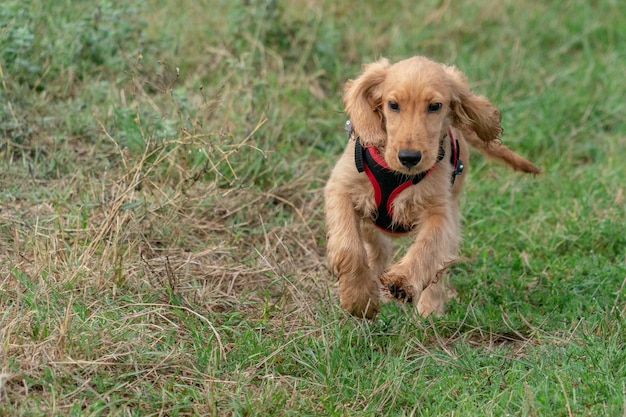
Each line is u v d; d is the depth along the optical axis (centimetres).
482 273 775
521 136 1039
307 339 634
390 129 612
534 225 871
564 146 1052
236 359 600
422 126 601
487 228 868
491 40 1256
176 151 827
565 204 909
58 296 625
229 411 543
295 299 700
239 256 768
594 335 643
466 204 904
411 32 1230
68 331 568
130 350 579
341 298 648
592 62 1205
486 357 626
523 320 673
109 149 865
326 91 1091
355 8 1277
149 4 1180
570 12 1355
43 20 1006
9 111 862
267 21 1112
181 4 1183
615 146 1052
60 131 893
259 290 714
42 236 716
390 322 662
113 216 704
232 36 1104
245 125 909
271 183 877
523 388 565
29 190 801
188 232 782
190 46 1108
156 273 691
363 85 639
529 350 640
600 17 1350
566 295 728
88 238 712
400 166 598
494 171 990
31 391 536
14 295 634
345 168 659
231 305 687
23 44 911
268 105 932
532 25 1296
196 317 644
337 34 1154
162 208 770
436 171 652
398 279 606
